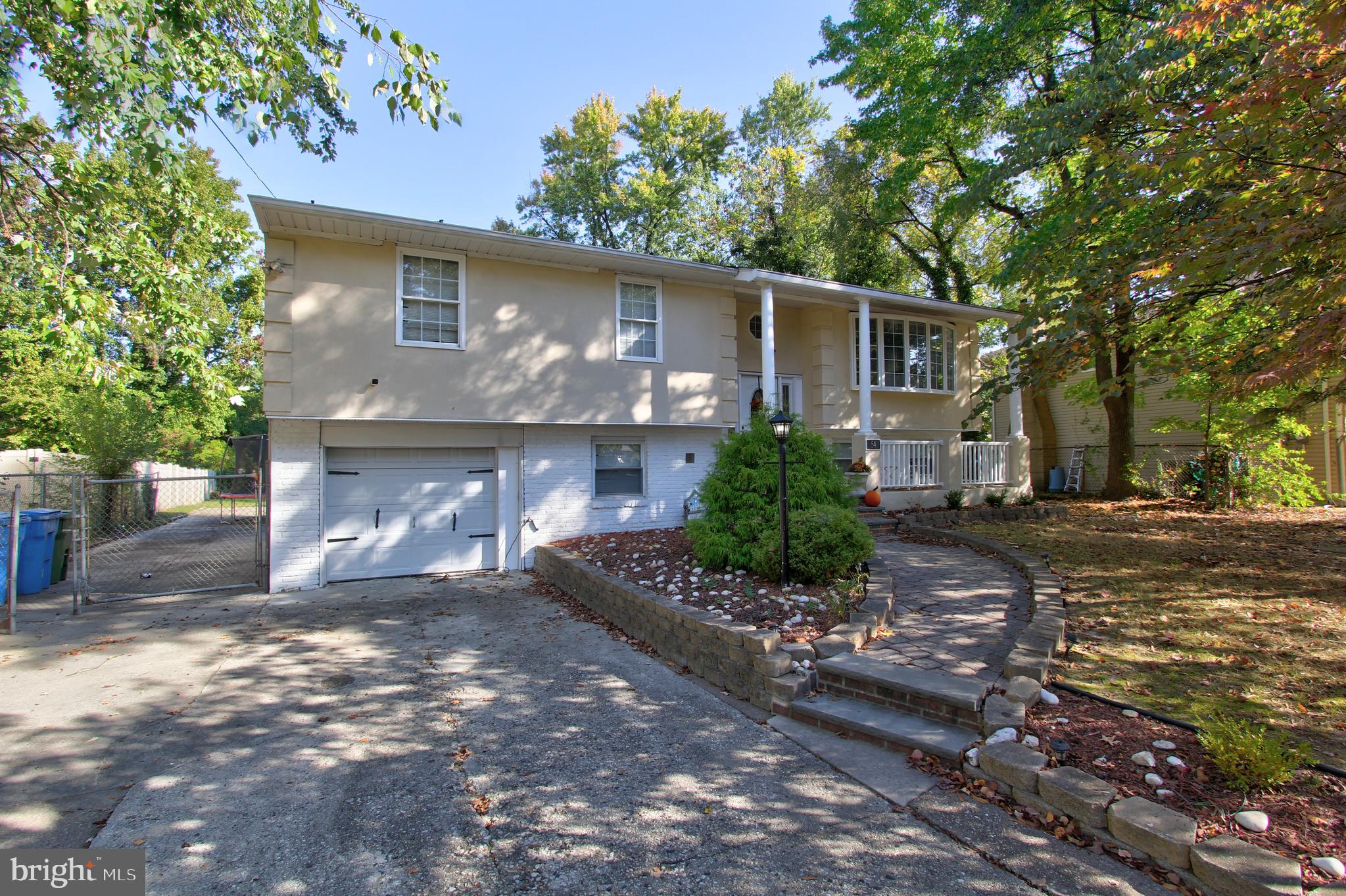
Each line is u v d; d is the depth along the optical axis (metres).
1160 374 7.45
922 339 15.01
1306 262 5.11
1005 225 17.91
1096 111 8.22
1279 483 12.29
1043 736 3.69
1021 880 2.76
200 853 3.05
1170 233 6.14
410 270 9.55
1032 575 7.22
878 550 9.48
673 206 26.83
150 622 7.37
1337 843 2.65
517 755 4.07
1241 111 5.13
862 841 3.09
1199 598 6.23
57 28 5.80
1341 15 4.12
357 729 4.49
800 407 14.29
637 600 6.59
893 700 4.39
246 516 14.61
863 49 17.22
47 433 20.95
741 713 4.72
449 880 2.84
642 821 3.30
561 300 10.59
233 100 6.69
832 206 20.39
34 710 4.84
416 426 9.91
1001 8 13.08
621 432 11.47
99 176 7.49
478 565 10.46
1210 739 3.25
